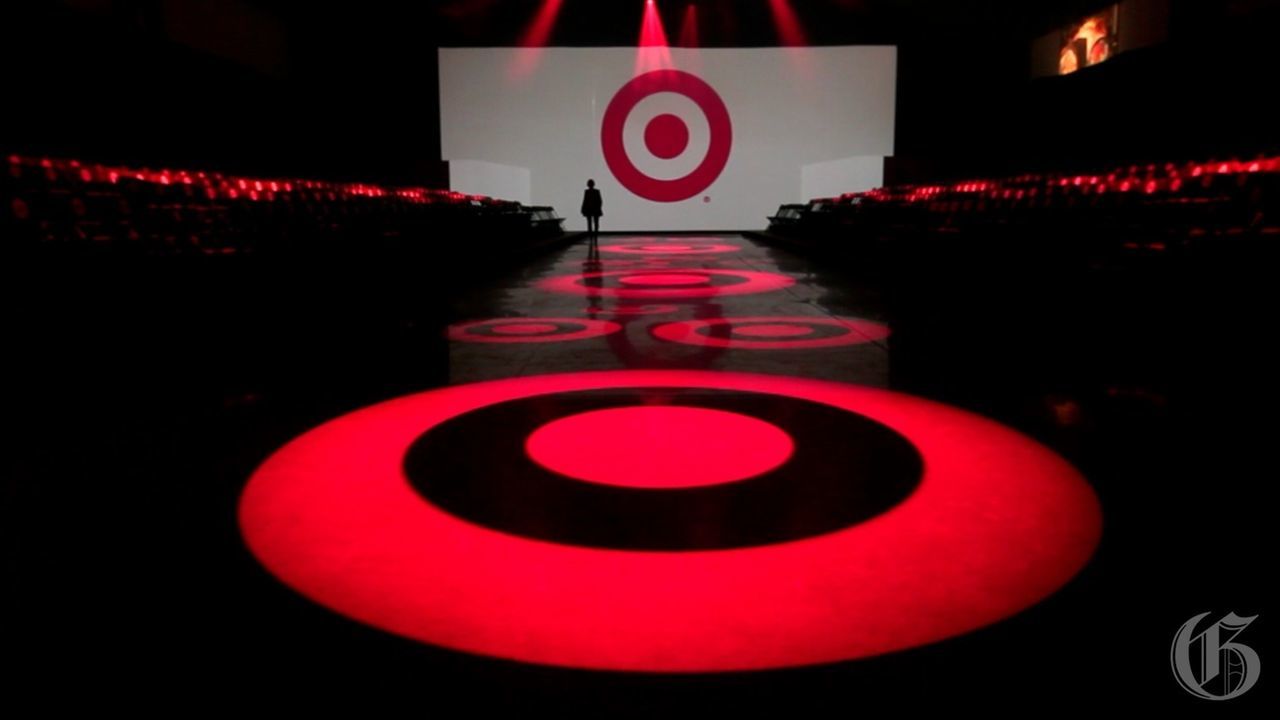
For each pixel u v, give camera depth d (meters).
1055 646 1.44
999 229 6.73
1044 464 2.46
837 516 2.06
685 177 19.62
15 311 3.83
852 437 2.77
